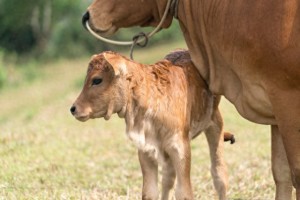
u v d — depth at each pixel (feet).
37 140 68.54
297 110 32.58
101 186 50.31
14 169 54.44
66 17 276.82
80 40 263.49
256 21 32.71
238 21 33.50
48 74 211.20
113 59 34.30
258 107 34.50
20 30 282.36
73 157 61.11
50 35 280.72
